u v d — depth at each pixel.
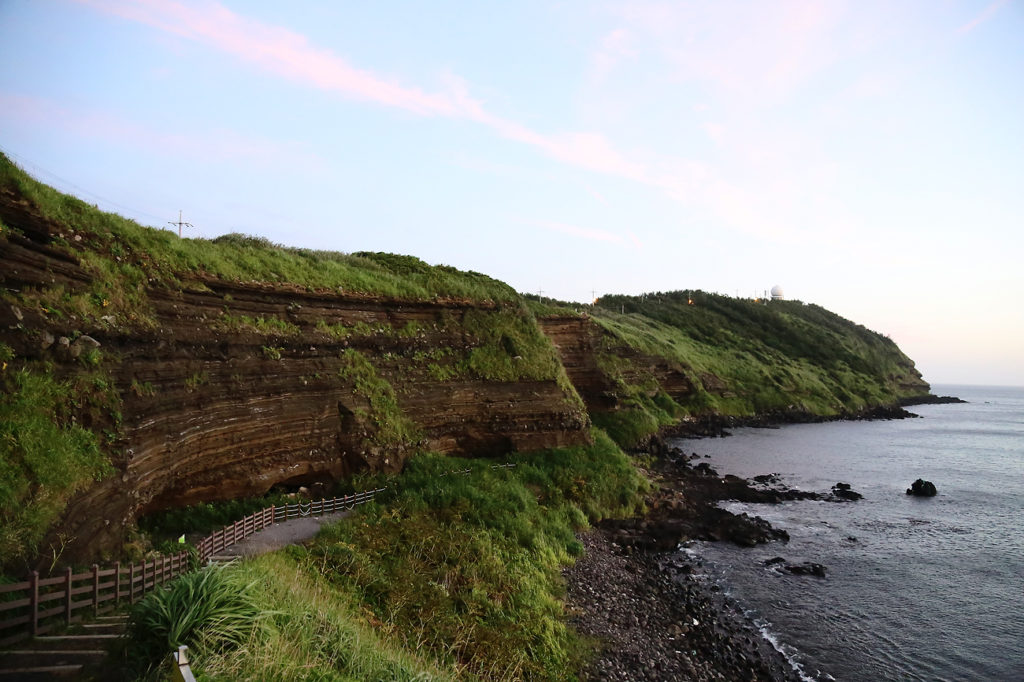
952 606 21.47
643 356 77.50
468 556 19.20
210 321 20.58
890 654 17.91
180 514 18.17
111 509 12.88
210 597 7.83
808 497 38.53
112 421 14.15
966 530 31.48
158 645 7.21
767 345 121.56
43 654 7.72
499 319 38.69
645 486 35.00
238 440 21.09
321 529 18.44
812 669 16.94
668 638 17.94
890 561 26.19
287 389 23.84
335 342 27.50
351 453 26.11
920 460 56.53
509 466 31.53
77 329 13.75
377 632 12.95
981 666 17.34
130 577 11.23
